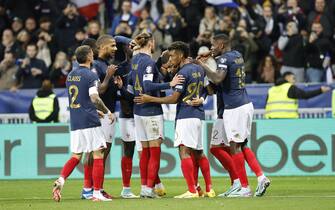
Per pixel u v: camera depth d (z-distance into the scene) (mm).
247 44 64125
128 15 68438
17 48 68000
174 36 66000
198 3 68562
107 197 40250
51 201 38562
